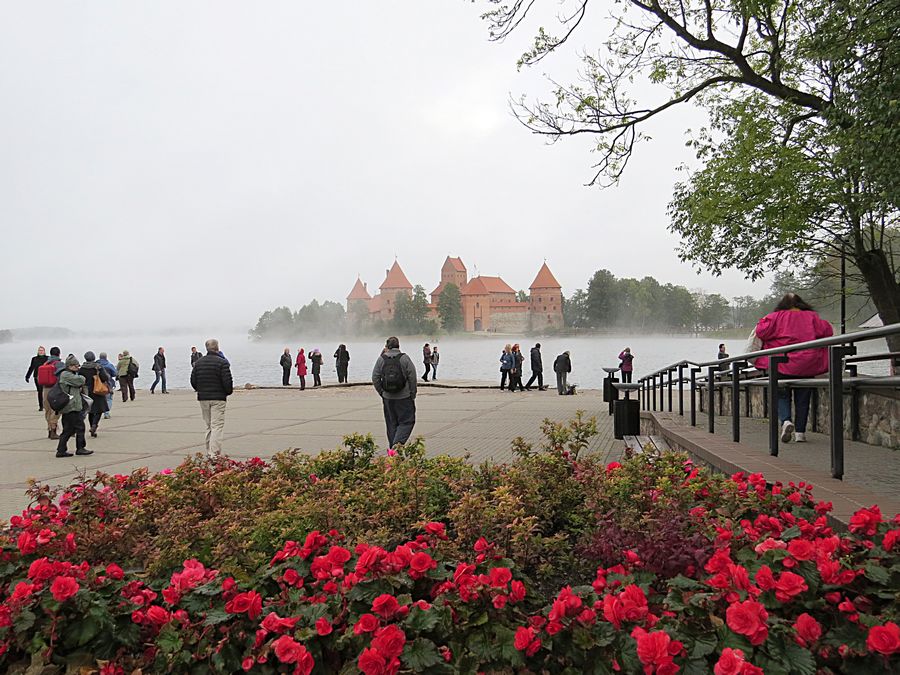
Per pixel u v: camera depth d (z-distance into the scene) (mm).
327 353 144375
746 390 12859
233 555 3760
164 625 3129
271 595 3508
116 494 5281
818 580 2896
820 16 15766
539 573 3822
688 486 4613
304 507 4465
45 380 15508
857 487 4902
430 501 4941
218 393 12578
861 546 3207
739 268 22609
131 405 25453
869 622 2646
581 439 6023
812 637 2633
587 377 51375
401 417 11352
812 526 3525
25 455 12938
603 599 2986
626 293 191750
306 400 26828
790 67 18641
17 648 3199
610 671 2707
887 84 13516
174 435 15773
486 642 2918
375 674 2672
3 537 4059
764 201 20094
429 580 3316
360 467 6516
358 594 3090
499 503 4406
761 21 16984
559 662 2803
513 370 31594
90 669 3166
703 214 20672
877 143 14242
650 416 13719
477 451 12203
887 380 5836
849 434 8578
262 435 15391
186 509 4949
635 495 4629
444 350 146000
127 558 4168
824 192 19734
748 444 8047
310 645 2975
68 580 3213
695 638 2711
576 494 4996
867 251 21375
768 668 2545
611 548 3686
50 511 4840
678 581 3066
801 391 8203
